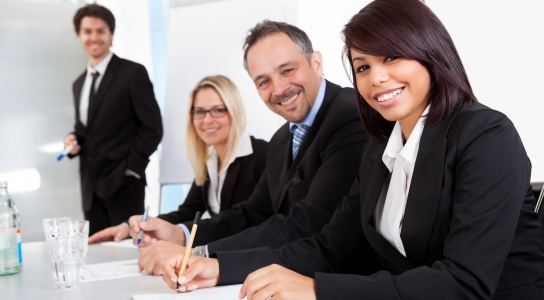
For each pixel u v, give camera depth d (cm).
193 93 282
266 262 135
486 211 104
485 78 275
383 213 131
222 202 260
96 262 167
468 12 279
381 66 117
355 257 154
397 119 123
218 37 387
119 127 369
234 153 263
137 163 364
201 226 193
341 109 178
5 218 153
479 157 107
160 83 460
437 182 113
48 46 442
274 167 204
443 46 117
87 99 380
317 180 170
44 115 440
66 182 445
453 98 116
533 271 114
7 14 430
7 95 430
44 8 441
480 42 276
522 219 115
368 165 139
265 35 196
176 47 400
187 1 401
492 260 101
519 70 265
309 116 198
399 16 115
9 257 152
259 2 377
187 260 129
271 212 209
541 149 259
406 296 100
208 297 117
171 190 452
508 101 268
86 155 370
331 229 147
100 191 363
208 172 277
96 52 377
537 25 259
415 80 117
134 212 371
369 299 101
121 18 466
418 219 116
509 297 113
